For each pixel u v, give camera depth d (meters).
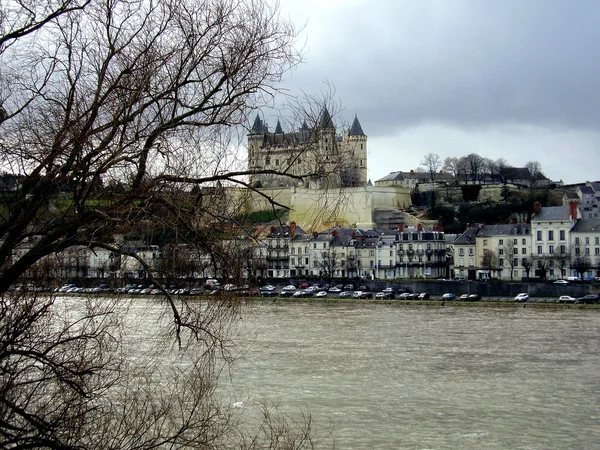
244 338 79.31
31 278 19.52
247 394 53.56
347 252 189.12
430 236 192.00
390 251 189.50
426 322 101.50
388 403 52.16
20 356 17.48
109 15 17.42
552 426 46.94
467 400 53.25
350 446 42.31
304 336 84.75
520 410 50.69
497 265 183.12
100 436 19.80
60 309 22.00
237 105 17.84
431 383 58.94
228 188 18.16
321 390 55.59
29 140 16.62
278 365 64.88
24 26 16.86
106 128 16.92
